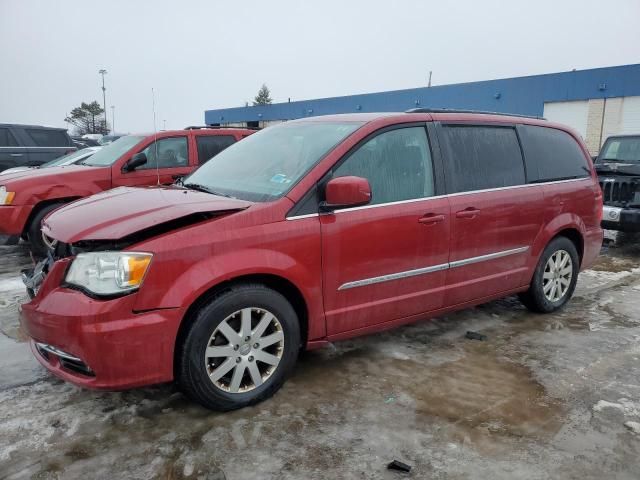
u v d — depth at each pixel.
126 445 2.86
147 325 2.80
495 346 4.26
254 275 3.15
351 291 3.53
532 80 24.38
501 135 4.49
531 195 4.55
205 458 2.76
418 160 3.89
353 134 3.62
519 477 2.65
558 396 3.46
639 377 3.75
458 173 4.09
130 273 2.77
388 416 3.18
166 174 7.53
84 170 7.07
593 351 4.18
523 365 3.91
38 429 2.98
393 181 3.72
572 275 5.14
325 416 3.17
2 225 6.69
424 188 3.88
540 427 3.10
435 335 4.48
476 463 2.75
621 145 9.06
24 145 12.23
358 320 3.63
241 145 4.41
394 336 4.44
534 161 4.70
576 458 2.81
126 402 3.29
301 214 3.29
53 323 2.78
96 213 3.21
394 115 3.87
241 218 3.10
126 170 7.25
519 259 4.57
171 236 2.90
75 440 2.89
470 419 3.17
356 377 3.68
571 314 5.07
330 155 3.47
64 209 3.58
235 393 3.17
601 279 6.36
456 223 3.99
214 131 8.00
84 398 3.33
